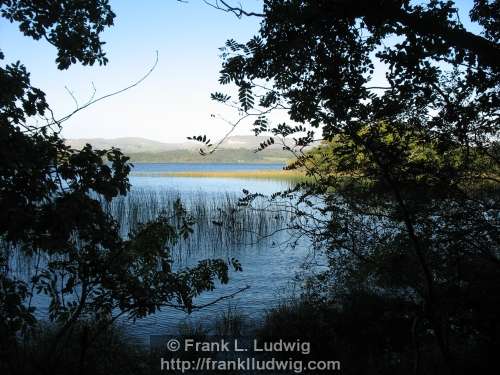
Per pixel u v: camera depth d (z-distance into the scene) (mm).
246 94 3305
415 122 3924
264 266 12789
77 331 5836
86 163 3740
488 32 3836
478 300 4273
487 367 4586
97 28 4605
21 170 3439
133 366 5617
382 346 5977
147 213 18609
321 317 6910
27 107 3645
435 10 2990
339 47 3436
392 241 4648
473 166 4191
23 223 3443
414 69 3217
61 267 4363
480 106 3564
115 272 4320
